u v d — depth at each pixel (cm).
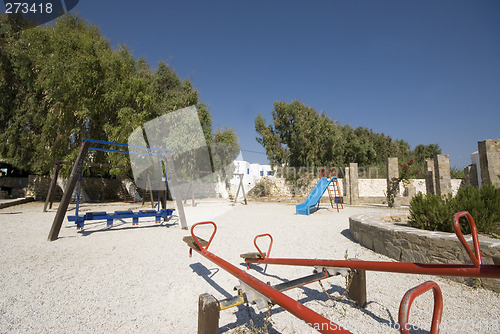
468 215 126
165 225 845
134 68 1556
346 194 2011
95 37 1488
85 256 495
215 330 184
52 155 1402
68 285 355
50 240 626
